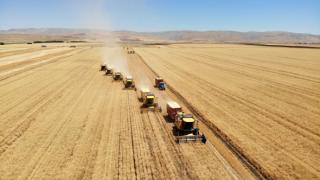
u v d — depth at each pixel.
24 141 22.75
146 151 21.17
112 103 34.59
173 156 20.55
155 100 35.38
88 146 21.88
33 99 36.19
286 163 19.81
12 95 38.19
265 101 36.53
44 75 54.69
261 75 57.88
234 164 19.72
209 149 21.98
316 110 32.50
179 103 35.81
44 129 25.42
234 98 38.06
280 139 23.97
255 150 21.75
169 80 52.22
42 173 17.86
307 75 57.34
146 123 27.38
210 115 30.30
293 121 28.58
